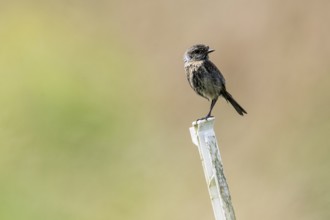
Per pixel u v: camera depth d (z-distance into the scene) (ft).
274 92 81.61
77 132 79.00
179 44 91.86
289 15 87.30
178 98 85.81
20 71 87.76
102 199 70.13
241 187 67.56
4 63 90.43
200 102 84.02
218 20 90.79
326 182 63.31
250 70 85.10
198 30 91.45
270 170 68.95
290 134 74.02
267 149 73.00
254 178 68.39
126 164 75.61
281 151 71.61
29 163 74.79
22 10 100.53
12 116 80.53
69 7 101.45
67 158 75.72
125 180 72.74
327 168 65.05
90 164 75.61
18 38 95.61
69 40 96.12
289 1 88.12
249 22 88.79
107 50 94.22
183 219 64.49
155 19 95.96
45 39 96.02
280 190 64.64
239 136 76.69
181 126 81.87
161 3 96.63
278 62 84.38
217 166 25.50
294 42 85.35
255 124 78.07
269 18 88.07
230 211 25.35
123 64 91.86
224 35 89.10
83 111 81.87
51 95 82.58
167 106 85.30
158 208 67.21
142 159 76.18
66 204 69.31
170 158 75.82
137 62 92.43
